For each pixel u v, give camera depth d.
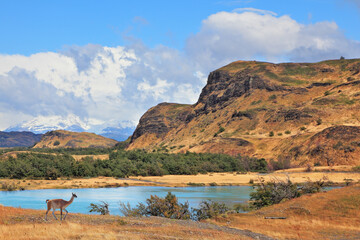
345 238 26.12
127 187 98.19
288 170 134.75
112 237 20.22
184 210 40.72
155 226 27.34
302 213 35.81
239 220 35.75
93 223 26.78
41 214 28.17
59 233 20.55
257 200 48.12
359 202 35.31
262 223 33.38
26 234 20.06
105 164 133.25
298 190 47.50
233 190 89.75
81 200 67.31
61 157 138.88
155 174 135.25
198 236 24.31
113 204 61.56
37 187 92.06
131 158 162.88
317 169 128.00
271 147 185.38
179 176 132.75
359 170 119.81
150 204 39.62
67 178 115.44
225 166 156.00
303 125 198.38
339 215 33.81
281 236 27.23
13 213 27.59
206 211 41.16
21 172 112.75
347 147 143.38
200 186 102.06
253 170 157.75
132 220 29.59
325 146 149.50
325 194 40.41
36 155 141.62
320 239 25.97
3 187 88.75
